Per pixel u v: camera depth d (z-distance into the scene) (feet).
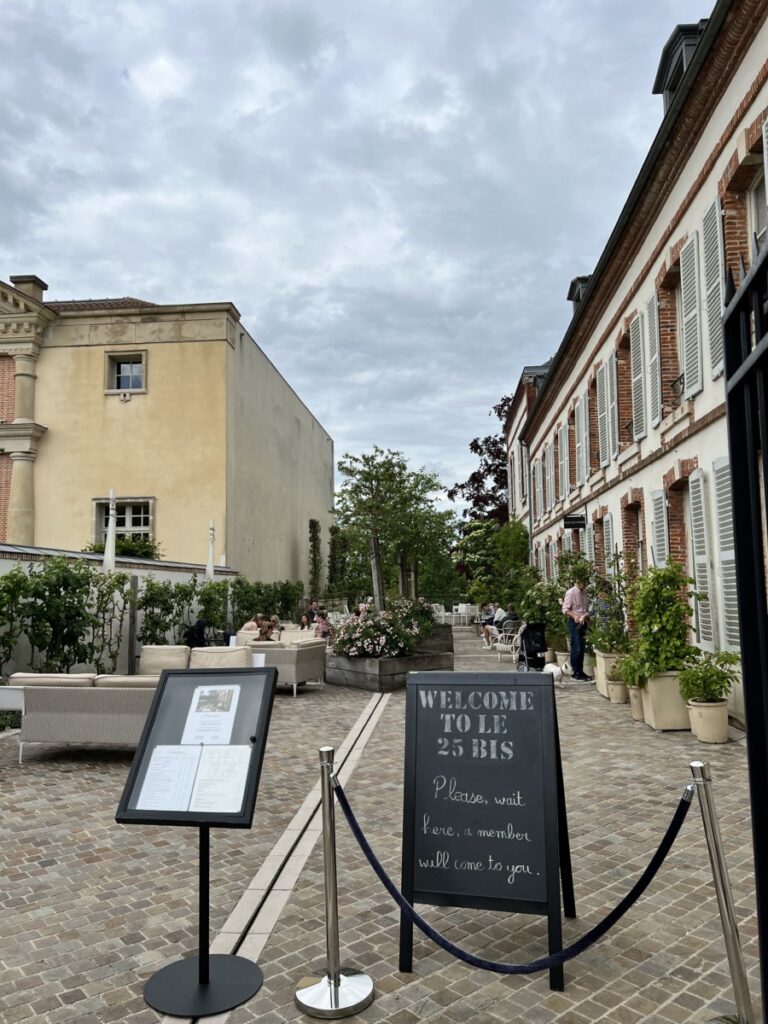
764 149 26.53
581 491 64.49
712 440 33.55
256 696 12.41
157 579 55.77
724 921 10.05
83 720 26.23
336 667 49.55
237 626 70.54
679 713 30.19
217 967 12.20
